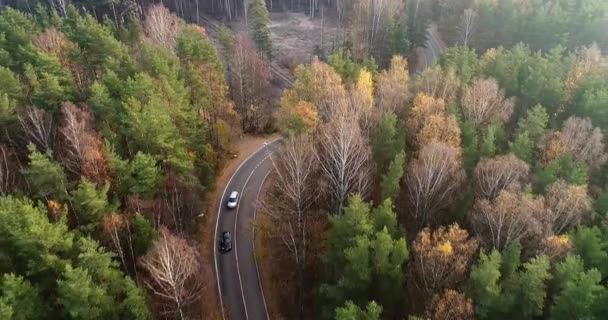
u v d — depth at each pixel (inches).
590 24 3415.4
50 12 4148.6
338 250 1644.9
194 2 5506.9
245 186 2672.2
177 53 2942.9
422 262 1471.5
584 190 1681.8
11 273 1320.1
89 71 2556.6
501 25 3882.9
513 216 1561.3
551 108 2527.1
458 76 2598.4
